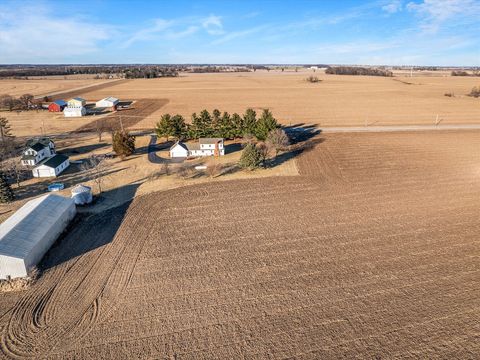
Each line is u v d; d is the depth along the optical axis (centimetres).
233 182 5988
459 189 5659
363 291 3272
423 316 2956
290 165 6812
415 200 5244
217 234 4319
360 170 6556
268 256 3850
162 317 3003
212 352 2647
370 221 4603
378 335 2773
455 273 3516
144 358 2608
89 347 2719
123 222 4638
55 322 2977
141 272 3609
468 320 2906
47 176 6319
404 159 7156
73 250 4016
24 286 3412
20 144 8519
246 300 3186
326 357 2588
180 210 4969
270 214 4822
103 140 8825
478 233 4272
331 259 3775
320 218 4697
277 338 2762
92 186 5872
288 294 3250
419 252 3884
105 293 3316
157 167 6756
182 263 3750
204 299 3206
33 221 4056
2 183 5194
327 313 3009
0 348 2719
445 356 2580
